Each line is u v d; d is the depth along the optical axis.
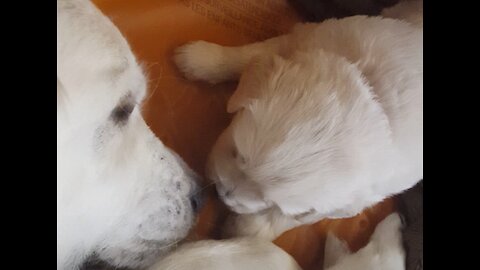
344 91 0.32
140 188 0.28
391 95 0.34
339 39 0.36
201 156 0.38
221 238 0.37
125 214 0.28
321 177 0.31
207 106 0.39
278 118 0.31
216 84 0.40
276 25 0.43
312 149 0.31
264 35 0.43
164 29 0.39
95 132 0.24
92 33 0.23
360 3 0.43
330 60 0.34
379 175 0.33
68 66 0.22
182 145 0.38
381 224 0.41
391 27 0.37
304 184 0.31
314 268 0.40
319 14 0.44
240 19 0.42
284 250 0.39
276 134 0.31
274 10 0.43
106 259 0.30
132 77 0.26
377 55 0.35
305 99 0.32
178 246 0.32
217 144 0.35
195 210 0.32
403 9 0.40
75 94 0.22
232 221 0.37
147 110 0.37
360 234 0.42
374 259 0.38
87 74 0.23
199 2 0.41
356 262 0.38
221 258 0.33
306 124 0.31
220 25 0.41
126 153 0.27
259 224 0.37
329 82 0.32
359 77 0.33
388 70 0.35
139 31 0.38
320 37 0.37
